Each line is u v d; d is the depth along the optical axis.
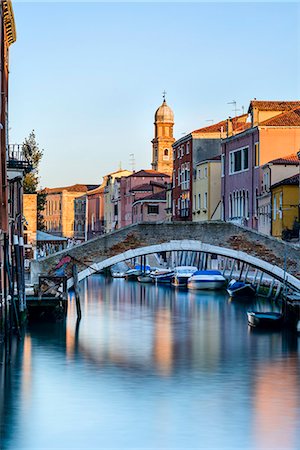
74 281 56.41
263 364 40.66
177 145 110.62
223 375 38.06
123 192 146.12
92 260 56.62
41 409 31.67
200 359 41.84
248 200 85.69
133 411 31.53
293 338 48.56
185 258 105.25
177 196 110.81
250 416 31.00
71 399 33.19
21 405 32.22
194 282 81.44
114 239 56.72
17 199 57.38
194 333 50.69
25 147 95.62
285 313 52.84
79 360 41.06
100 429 29.27
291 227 74.12
